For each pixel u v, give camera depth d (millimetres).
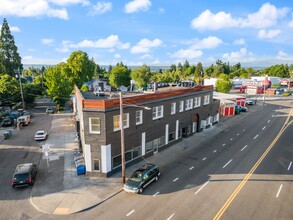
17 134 33938
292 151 26141
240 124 39375
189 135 32281
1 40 70688
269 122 40875
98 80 84938
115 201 16484
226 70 154250
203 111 34844
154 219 14289
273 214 14648
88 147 20031
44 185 18875
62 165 22781
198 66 148750
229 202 16047
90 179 19891
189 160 23922
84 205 15945
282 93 86438
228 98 51250
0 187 18656
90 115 19469
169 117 27391
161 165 22781
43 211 15328
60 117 46250
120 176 20484
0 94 51000
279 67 148625
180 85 38531
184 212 14969
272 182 18922
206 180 19422
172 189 18031
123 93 29312
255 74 164125
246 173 20656
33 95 57344
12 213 15133
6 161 23984
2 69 69625
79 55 72938
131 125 22297
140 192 17453
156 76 103000
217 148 27422
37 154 25844
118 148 21125
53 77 51594
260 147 27547
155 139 25734
